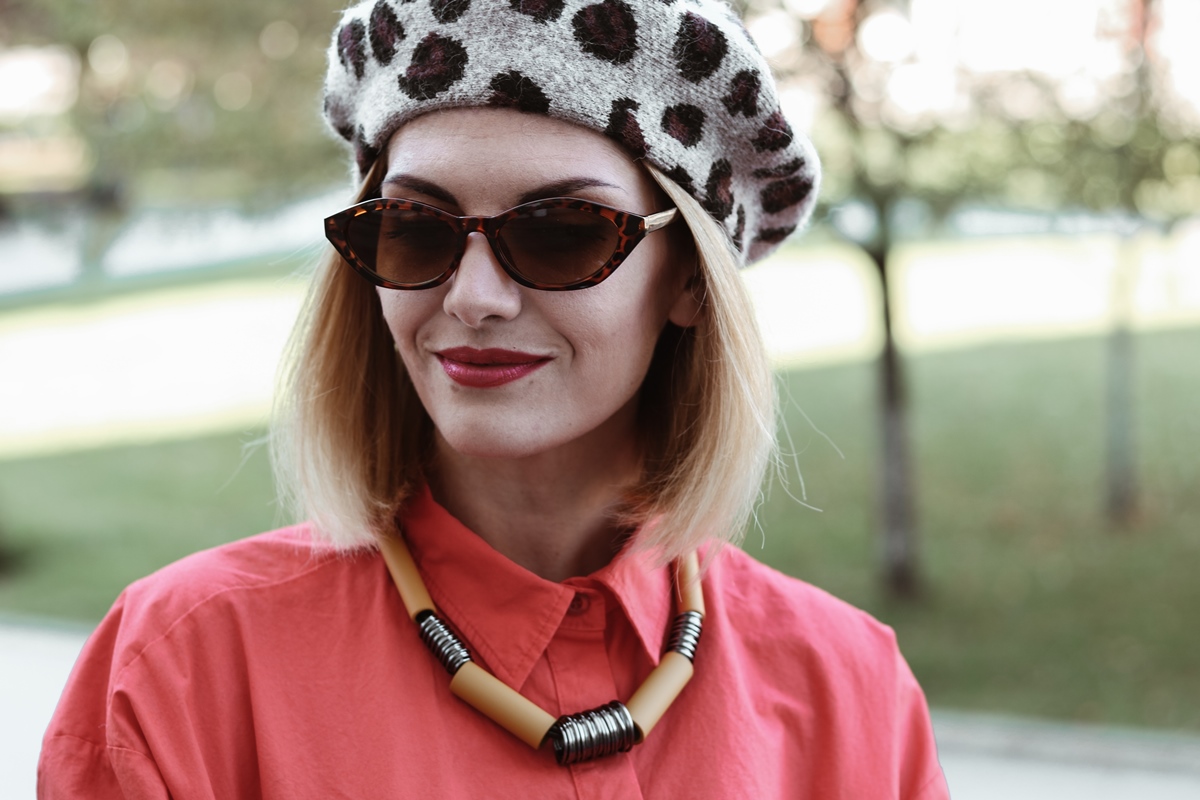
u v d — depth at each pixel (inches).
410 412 52.5
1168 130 217.3
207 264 859.4
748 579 56.0
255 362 592.1
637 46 43.2
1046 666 251.9
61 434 482.3
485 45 41.9
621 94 43.2
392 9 43.4
